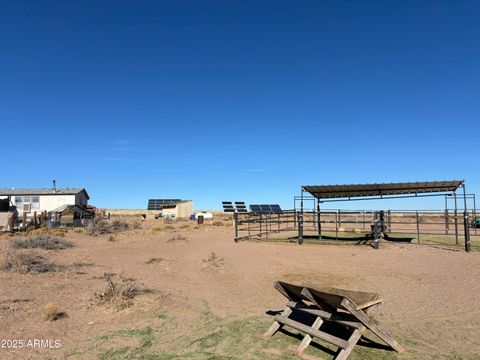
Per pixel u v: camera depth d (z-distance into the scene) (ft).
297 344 23.17
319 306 23.30
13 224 117.80
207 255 61.77
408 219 167.32
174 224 161.27
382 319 28.53
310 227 129.29
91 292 35.12
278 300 33.86
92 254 63.82
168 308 30.55
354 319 22.13
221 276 44.73
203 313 29.55
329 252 66.13
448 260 57.16
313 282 41.50
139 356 21.21
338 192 96.48
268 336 24.25
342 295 22.09
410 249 70.33
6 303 30.66
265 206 135.54
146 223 168.96
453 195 91.20
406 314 29.84
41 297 33.09
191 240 88.17
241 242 84.02
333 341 21.38
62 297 33.30
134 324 26.68
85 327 25.89
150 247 74.79
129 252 66.85
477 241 83.97
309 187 86.84
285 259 57.57
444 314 29.81
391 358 21.27
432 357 21.43
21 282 39.04
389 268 50.21
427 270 48.83
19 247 70.13
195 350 22.11
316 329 22.70
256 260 56.39
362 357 21.34
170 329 25.73
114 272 46.47
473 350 22.49
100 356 21.20
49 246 71.15
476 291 37.14
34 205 172.45
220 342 23.39
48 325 26.02
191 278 43.60
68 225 138.92
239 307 31.50
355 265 52.49
